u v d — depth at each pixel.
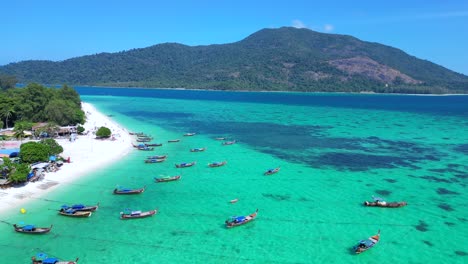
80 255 46.25
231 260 45.59
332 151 102.62
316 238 51.28
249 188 70.88
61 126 126.81
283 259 45.97
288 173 80.75
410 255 47.28
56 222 54.72
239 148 106.38
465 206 62.47
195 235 51.81
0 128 118.31
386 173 81.06
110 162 86.62
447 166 86.69
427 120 179.25
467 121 174.88
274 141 117.69
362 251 47.69
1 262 44.31
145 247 48.38
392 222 56.41
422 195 67.44
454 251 48.25
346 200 64.94
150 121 165.00
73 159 87.00
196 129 141.88
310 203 63.56
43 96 139.25
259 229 53.78
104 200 63.47
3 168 67.38
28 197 63.06
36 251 47.00
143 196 65.94
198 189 70.12
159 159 89.75
